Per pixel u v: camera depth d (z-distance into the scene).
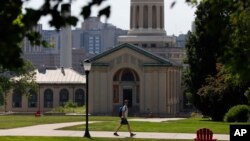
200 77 83.19
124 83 117.06
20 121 63.62
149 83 114.81
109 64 115.50
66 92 138.75
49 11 10.34
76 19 10.41
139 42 163.75
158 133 45.97
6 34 10.70
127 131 47.88
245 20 16.86
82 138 41.03
